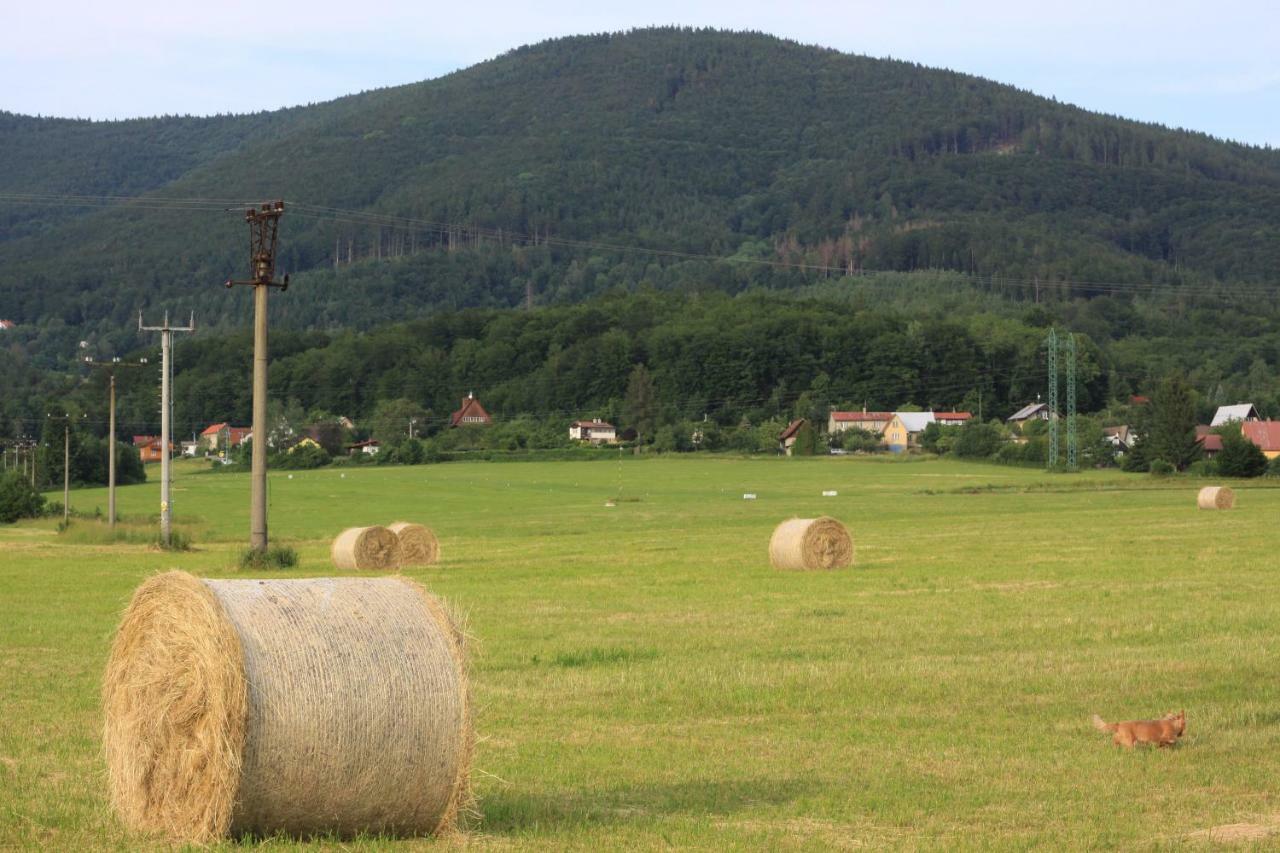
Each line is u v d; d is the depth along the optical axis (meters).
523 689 20.08
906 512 73.25
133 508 99.62
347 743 12.02
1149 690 19.47
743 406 196.75
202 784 12.16
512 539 59.78
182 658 12.45
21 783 14.61
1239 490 84.81
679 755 15.92
